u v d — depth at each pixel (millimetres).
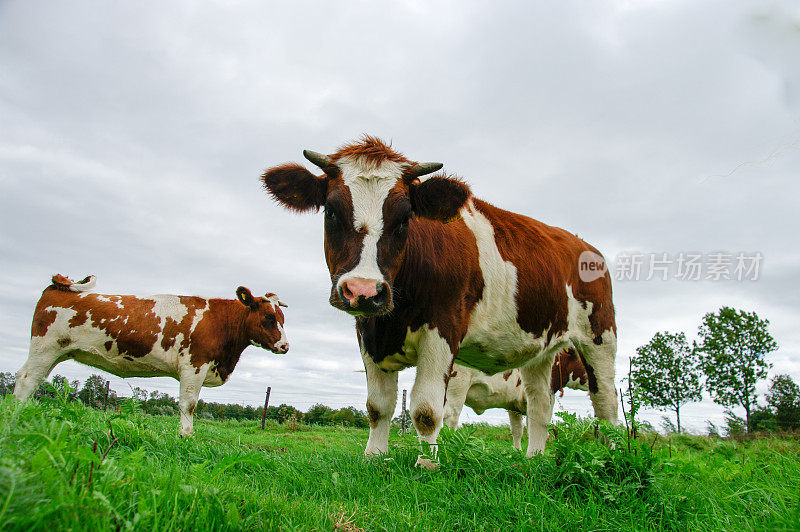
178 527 1879
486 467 3834
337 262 4211
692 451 7613
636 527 2891
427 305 4617
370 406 4965
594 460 3424
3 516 1414
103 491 1867
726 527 2867
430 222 4848
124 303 9352
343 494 3447
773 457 5430
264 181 4617
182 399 9195
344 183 4320
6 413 2621
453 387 8797
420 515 2918
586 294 6473
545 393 6539
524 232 5996
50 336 8969
